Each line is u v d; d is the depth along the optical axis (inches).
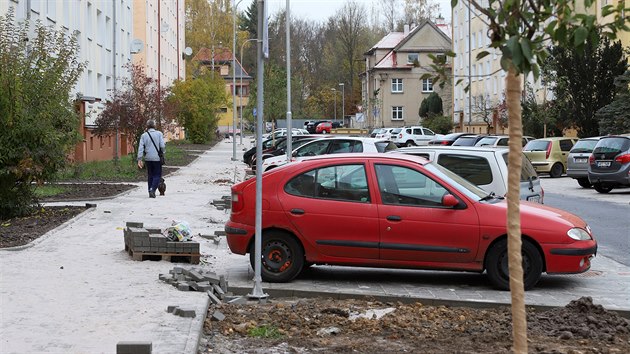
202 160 1899.6
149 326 292.2
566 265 399.5
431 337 296.4
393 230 403.5
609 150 1055.6
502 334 298.8
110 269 417.4
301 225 409.1
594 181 1069.1
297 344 286.4
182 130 3563.0
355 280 427.8
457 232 399.9
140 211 718.5
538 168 1476.4
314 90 4685.0
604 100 1760.6
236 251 420.5
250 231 417.1
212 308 339.6
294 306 353.7
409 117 3900.1
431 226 401.4
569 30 185.3
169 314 312.3
